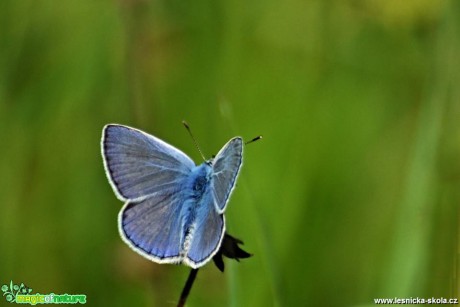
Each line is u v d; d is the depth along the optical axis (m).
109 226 0.63
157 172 0.57
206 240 0.56
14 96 0.63
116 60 0.63
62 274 0.62
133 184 0.57
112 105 0.63
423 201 0.60
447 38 0.61
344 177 0.63
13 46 0.63
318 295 0.62
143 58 0.63
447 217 0.60
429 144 0.60
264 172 0.63
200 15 0.63
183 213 0.56
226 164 0.56
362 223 0.63
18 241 0.63
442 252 0.60
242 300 0.60
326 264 0.63
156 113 0.63
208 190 0.57
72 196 0.63
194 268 0.56
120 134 0.57
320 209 0.63
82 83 0.63
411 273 0.60
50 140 0.63
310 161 0.63
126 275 0.61
